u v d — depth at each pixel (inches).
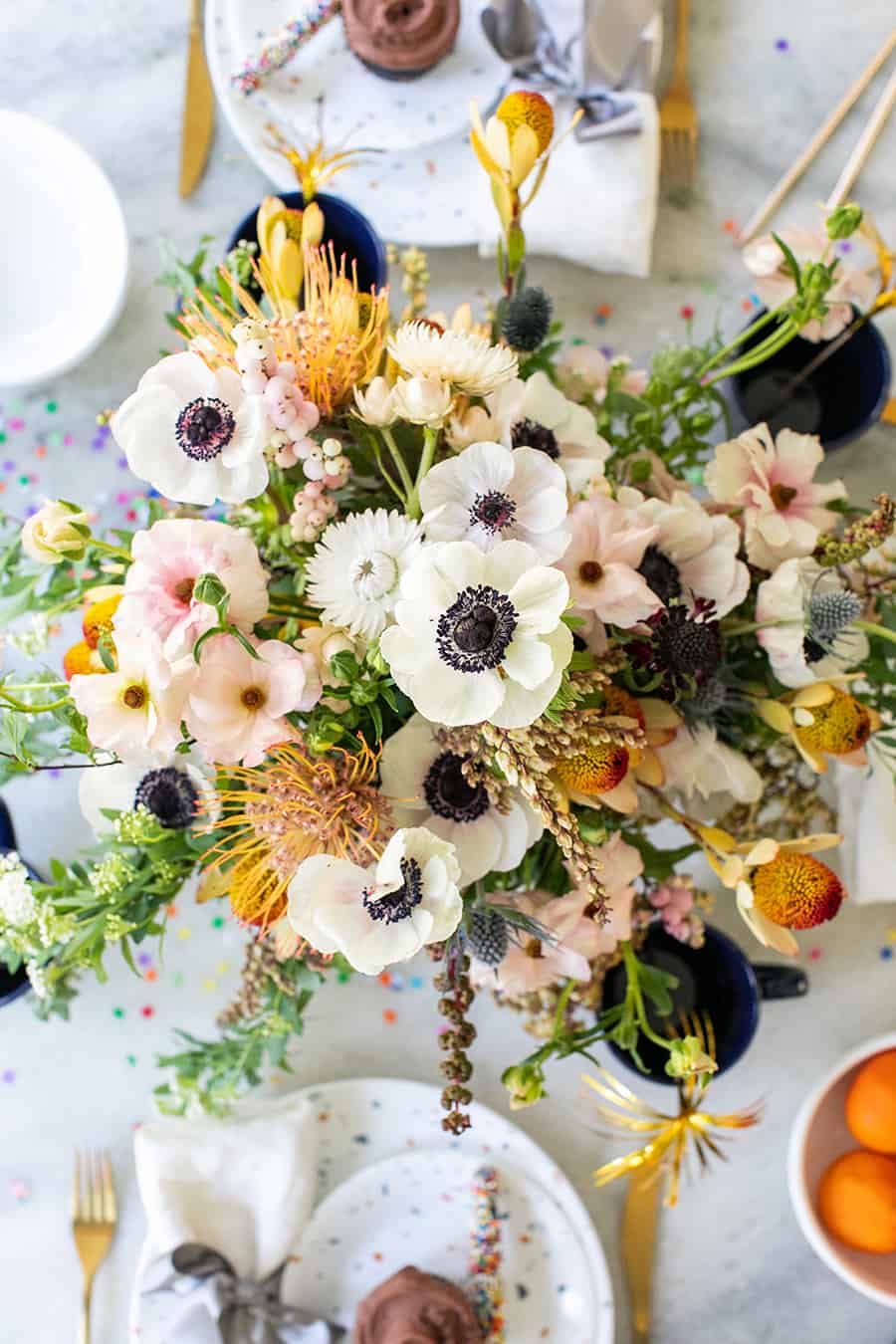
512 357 29.3
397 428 31.4
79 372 41.9
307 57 40.3
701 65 42.1
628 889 32.6
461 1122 31.8
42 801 41.3
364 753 30.1
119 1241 41.3
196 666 29.0
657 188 41.8
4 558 35.5
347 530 29.6
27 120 39.9
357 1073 41.6
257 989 36.2
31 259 40.6
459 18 39.4
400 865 28.7
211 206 41.9
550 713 29.0
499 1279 39.7
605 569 30.7
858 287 37.0
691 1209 41.5
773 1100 41.5
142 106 41.9
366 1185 40.1
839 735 32.3
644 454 34.4
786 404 40.6
